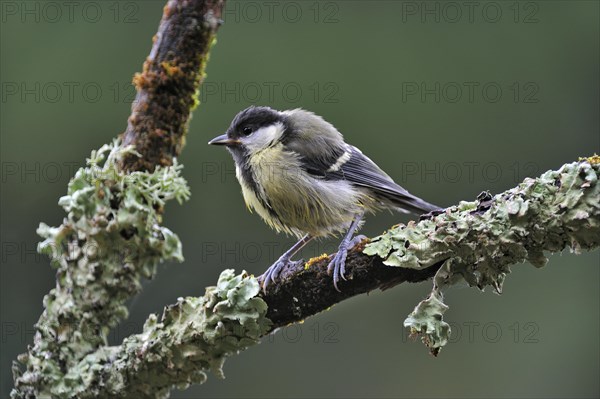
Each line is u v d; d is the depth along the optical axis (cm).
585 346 1093
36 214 1220
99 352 579
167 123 630
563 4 1302
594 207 455
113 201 585
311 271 541
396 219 1234
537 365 1073
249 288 541
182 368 554
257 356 1080
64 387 570
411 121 1296
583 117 1286
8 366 1066
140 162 619
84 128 1255
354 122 1298
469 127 1298
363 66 1311
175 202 1255
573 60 1295
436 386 1035
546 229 471
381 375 1057
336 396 1041
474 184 1289
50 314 587
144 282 1130
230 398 1056
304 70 1298
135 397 569
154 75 626
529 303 1132
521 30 1311
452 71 1306
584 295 1127
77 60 1264
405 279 532
